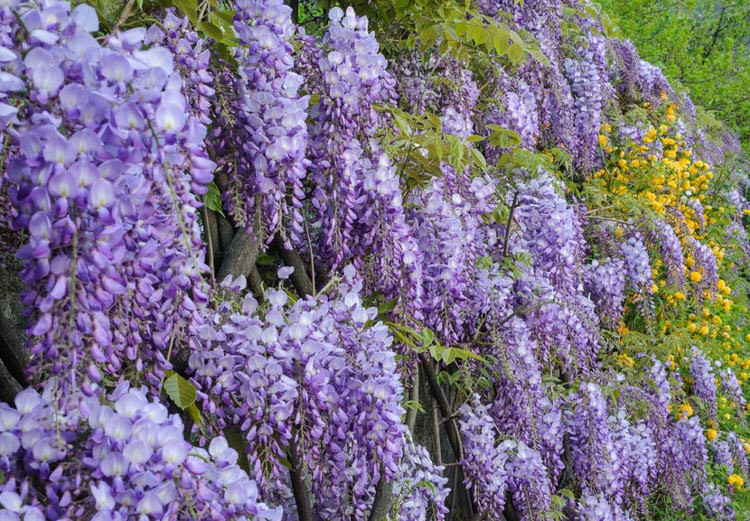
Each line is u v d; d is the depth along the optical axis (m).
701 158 6.24
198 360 1.70
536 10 4.07
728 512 4.40
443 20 2.76
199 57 1.70
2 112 1.08
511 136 2.84
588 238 4.48
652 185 4.98
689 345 4.40
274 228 1.83
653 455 3.85
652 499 4.30
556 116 4.62
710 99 9.61
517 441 3.09
